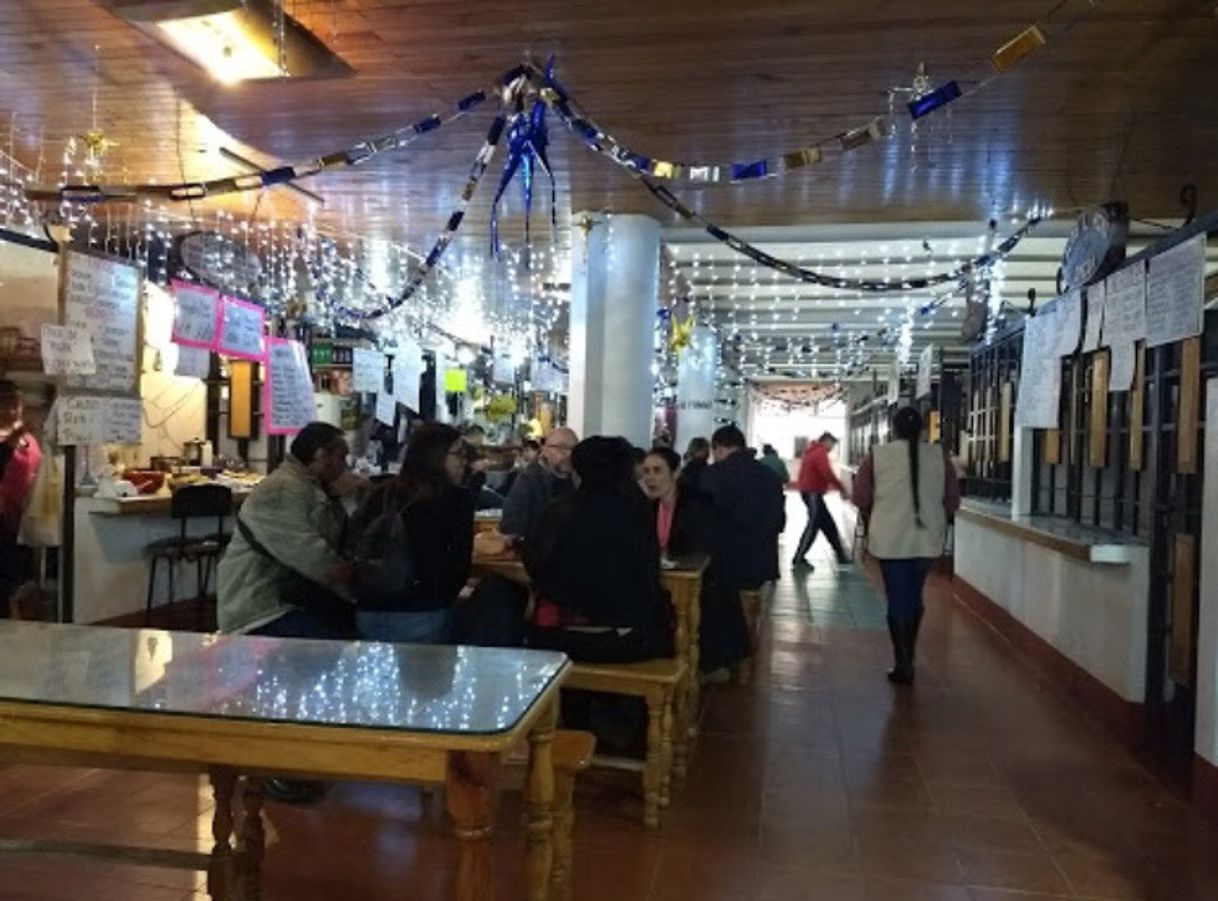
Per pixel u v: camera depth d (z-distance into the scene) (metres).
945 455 5.39
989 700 4.99
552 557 3.50
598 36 3.99
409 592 3.40
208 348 6.21
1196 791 3.53
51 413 4.79
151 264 7.98
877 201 6.46
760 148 5.44
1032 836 3.30
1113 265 4.81
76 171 6.19
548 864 2.21
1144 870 3.06
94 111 5.07
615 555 3.49
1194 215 5.04
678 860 3.08
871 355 16.80
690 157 5.62
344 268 9.13
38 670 2.19
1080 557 4.39
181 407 8.30
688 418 12.99
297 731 1.82
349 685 2.10
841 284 6.36
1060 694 5.12
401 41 4.07
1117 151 5.33
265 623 3.48
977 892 2.90
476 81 4.55
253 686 2.08
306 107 4.95
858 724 4.54
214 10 3.48
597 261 7.11
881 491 5.32
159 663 2.27
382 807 3.44
